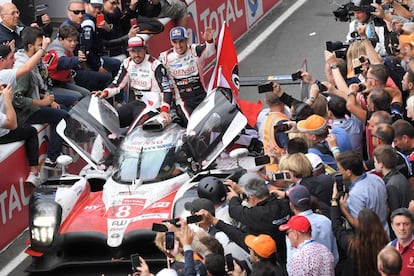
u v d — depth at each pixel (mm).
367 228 16891
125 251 21422
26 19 36812
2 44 25109
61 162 23062
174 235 17109
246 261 18094
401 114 22266
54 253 21484
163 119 23250
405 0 29609
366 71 23594
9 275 22922
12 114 23906
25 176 25328
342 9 26734
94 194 22828
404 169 19297
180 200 20859
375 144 19875
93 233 21141
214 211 18609
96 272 21375
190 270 16188
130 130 24375
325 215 18766
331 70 24344
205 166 22984
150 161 22484
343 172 18422
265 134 22906
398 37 25484
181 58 26094
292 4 40312
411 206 17078
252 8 38656
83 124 24359
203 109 23938
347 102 22375
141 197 21797
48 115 26109
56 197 21688
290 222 16781
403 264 16531
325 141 21281
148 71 25484
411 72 22578
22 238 24828
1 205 24281
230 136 23281
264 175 21078
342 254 18312
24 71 24578
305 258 16531
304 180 19031
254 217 18234
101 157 23891
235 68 26484
